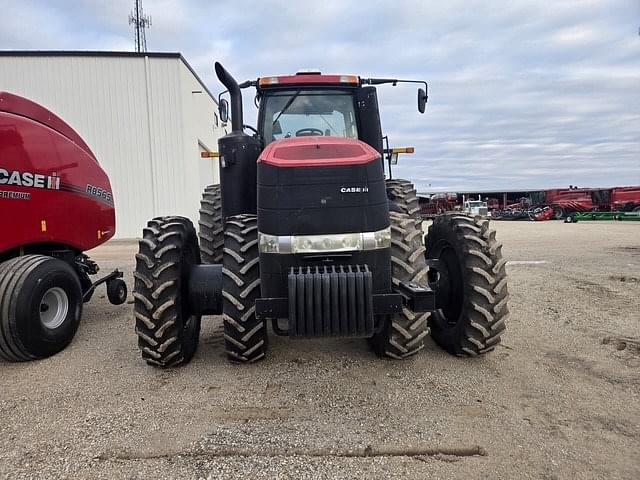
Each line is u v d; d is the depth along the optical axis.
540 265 8.62
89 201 5.32
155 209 16.52
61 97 15.98
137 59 16.14
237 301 3.51
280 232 3.23
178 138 16.48
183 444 2.71
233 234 3.71
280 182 3.25
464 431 2.82
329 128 5.25
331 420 2.97
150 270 3.67
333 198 3.24
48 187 4.63
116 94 16.14
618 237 15.07
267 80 5.14
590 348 4.21
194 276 3.93
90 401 3.29
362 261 3.26
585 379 3.55
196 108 18.61
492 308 3.67
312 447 2.67
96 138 16.19
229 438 2.77
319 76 5.18
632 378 3.56
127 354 4.24
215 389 3.44
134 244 14.73
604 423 2.91
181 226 3.99
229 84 4.30
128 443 2.73
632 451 2.60
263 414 3.06
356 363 3.87
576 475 2.40
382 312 3.18
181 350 3.76
